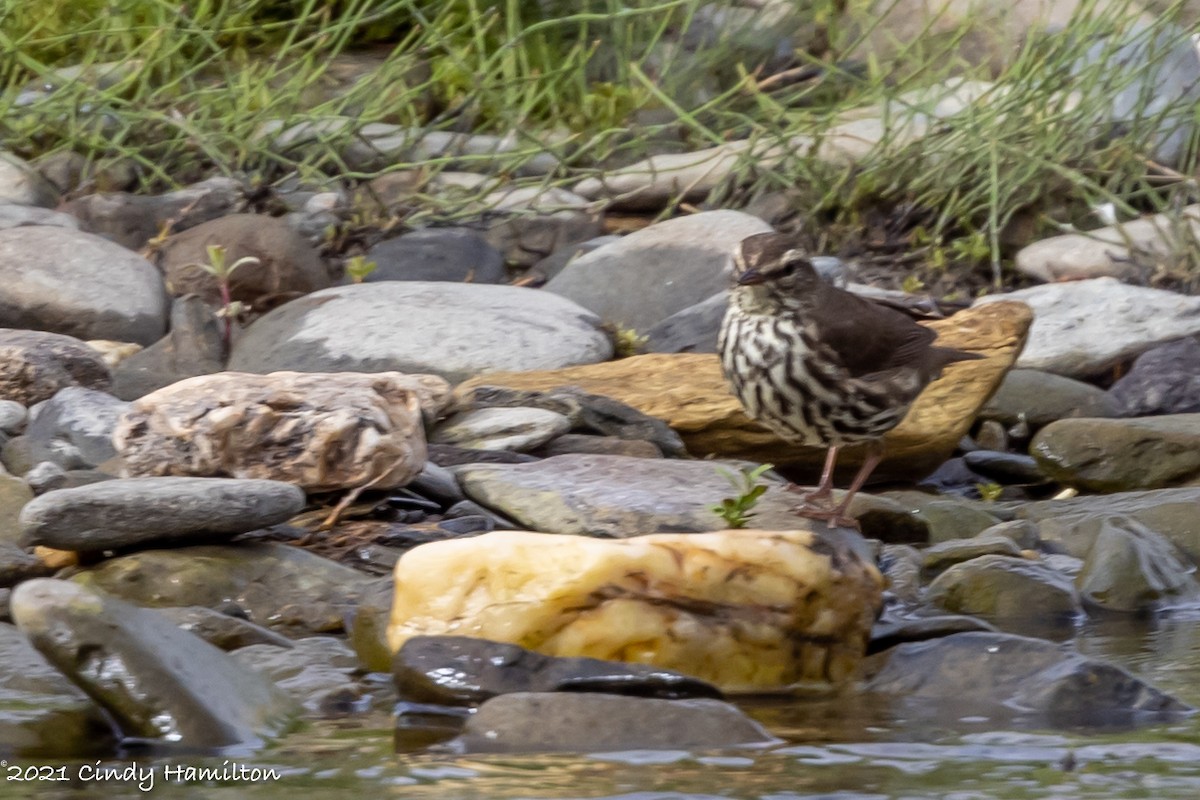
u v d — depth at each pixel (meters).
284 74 19.34
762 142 18.75
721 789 6.23
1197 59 19.50
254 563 9.19
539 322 13.73
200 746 6.74
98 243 14.67
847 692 7.86
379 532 10.07
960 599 9.85
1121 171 17.86
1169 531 11.10
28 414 11.77
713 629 7.82
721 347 10.20
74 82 17.17
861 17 19.48
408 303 13.80
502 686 7.43
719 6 21.14
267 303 15.12
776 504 10.26
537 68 19.75
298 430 9.99
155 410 9.94
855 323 9.85
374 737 6.97
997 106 17.64
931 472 12.75
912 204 18.00
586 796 6.11
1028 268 17.09
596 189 18.22
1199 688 7.92
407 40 17.98
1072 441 12.47
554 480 10.23
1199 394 13.84
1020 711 7.46
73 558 9.25
